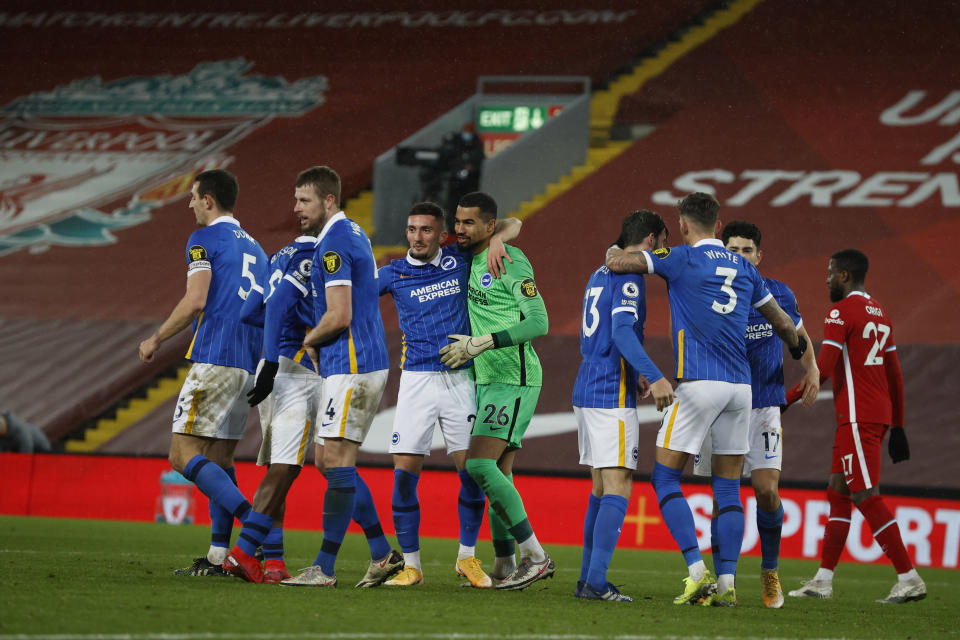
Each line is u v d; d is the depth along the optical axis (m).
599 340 18.34
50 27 82.75
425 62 74.88
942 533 34.75
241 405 19.53
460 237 19.44
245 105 74.00
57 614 12.95
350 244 17.95
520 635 13.05
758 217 58.47
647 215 18.89
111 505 40.88
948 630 16.59
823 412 41.09
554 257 56.81
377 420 42.56
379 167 62.97
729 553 18.11
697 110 67.19
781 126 65.00
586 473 40.28
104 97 76.56
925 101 65.44
